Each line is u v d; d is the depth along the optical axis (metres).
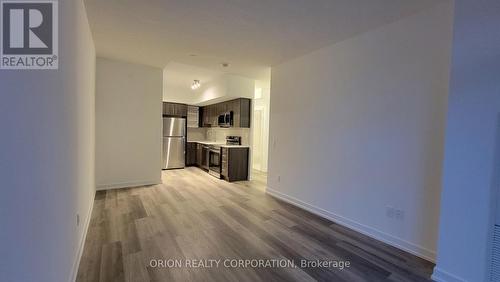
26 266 0.99
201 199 4.29
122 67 4.73
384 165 2.80
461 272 1.97
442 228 2.07
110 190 4.65
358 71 3.09
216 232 2.94
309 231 3.05
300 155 4.02
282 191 4.41
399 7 2.41
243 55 4.03
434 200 2.38
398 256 2.48
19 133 0.94
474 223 1.90
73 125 1.98
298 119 4.07
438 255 2.10
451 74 2.02
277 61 4.33
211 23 2.88
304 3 2.39
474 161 1.90
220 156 6.13
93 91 3.92
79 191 2.33
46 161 1.24
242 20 2.78
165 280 1.98
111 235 2.78
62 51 1.58
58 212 1.48
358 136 3.08
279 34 3.15
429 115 2.41
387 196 2.77
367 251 2.58
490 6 1.82
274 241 2.75
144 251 2.44
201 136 8.48
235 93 5.74
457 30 1.99
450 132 2.03
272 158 4.70
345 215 3.25
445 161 2.05
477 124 1.88
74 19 2.00
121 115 4.77
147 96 5.02
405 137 2.61
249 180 6.00
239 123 5.98
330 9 2.49
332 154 3.44
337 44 3.38
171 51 3.94
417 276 2.15
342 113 3.30
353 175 3.15
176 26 2.98
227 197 4.46
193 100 7.77
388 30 2.77
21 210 0.95
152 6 2.52
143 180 5.09
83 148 2.64
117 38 3.42
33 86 1.09
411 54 2.56
